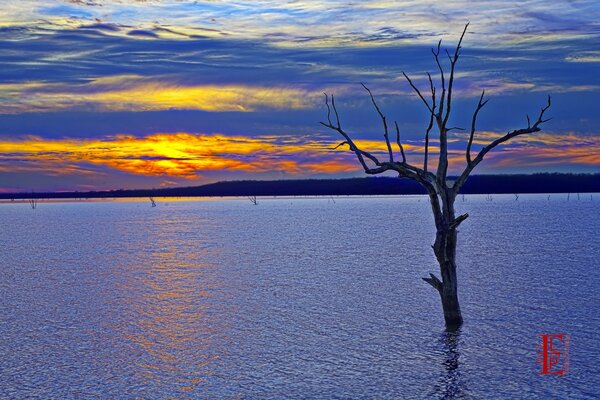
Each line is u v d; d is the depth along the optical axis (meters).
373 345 30.91
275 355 29.48
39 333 34.12
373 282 51.28
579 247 81.75
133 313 39.50
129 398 24.17
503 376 26.12
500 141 31.66
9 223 171.25
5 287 51.00
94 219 197.50
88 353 30.09
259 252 79.44
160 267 64.69
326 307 40.44
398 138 32.56
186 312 39.66
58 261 71.50
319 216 199.38
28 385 25.55
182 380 26.12
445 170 31.62
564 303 40.59
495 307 39.47
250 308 40.59
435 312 38.25
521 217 172.38
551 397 23.80
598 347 29.78
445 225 32.38
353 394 24.36
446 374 26.45
